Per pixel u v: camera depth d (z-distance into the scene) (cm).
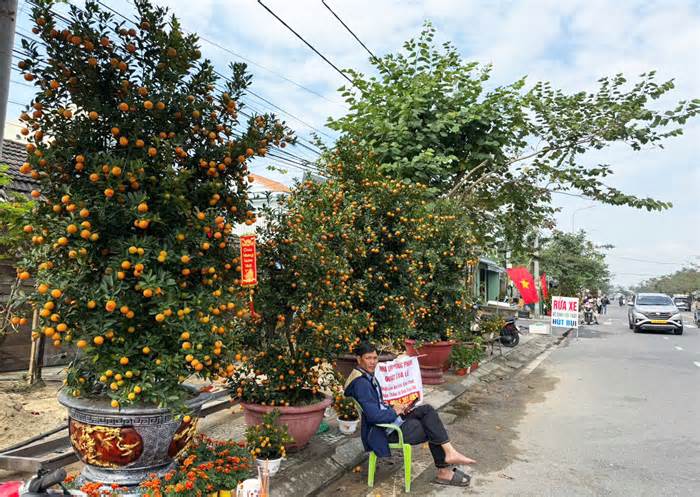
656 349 1443
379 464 490
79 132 314
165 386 304
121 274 296
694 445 555
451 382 845
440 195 947
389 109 890
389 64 915
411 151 852
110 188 298
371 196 651
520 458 513
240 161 359
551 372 1045
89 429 309
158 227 326
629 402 762
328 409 626
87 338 296
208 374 335
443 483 440
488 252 1120
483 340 1007
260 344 474
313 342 468
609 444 560
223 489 335
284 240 458
